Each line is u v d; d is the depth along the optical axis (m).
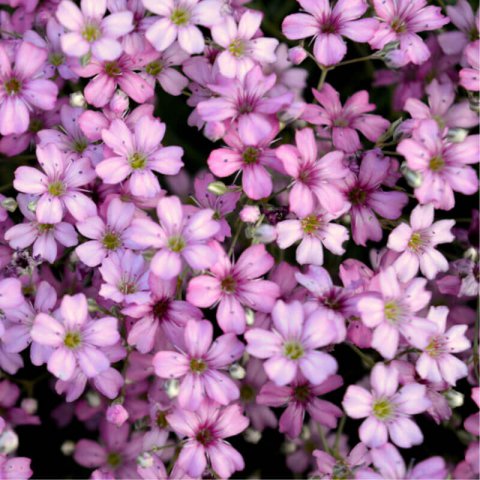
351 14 0.11
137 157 0.11
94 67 0.11
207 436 0.11
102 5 0.11
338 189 0.11
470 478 0.11
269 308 0.10
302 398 0.11
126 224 0.11
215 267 0.10
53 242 0.11
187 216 0.10
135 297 0.10
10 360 0.11
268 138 0.11
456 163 0.11
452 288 0.11
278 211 0.11
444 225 0.11
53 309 0.11
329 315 0.10
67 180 0.11
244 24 0.11
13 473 0.11
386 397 0.10
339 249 0.11
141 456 0.11
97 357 0.10
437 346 0.11
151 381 0.11
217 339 0.10
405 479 0.10
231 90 0.11
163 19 0.11
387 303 0.11
